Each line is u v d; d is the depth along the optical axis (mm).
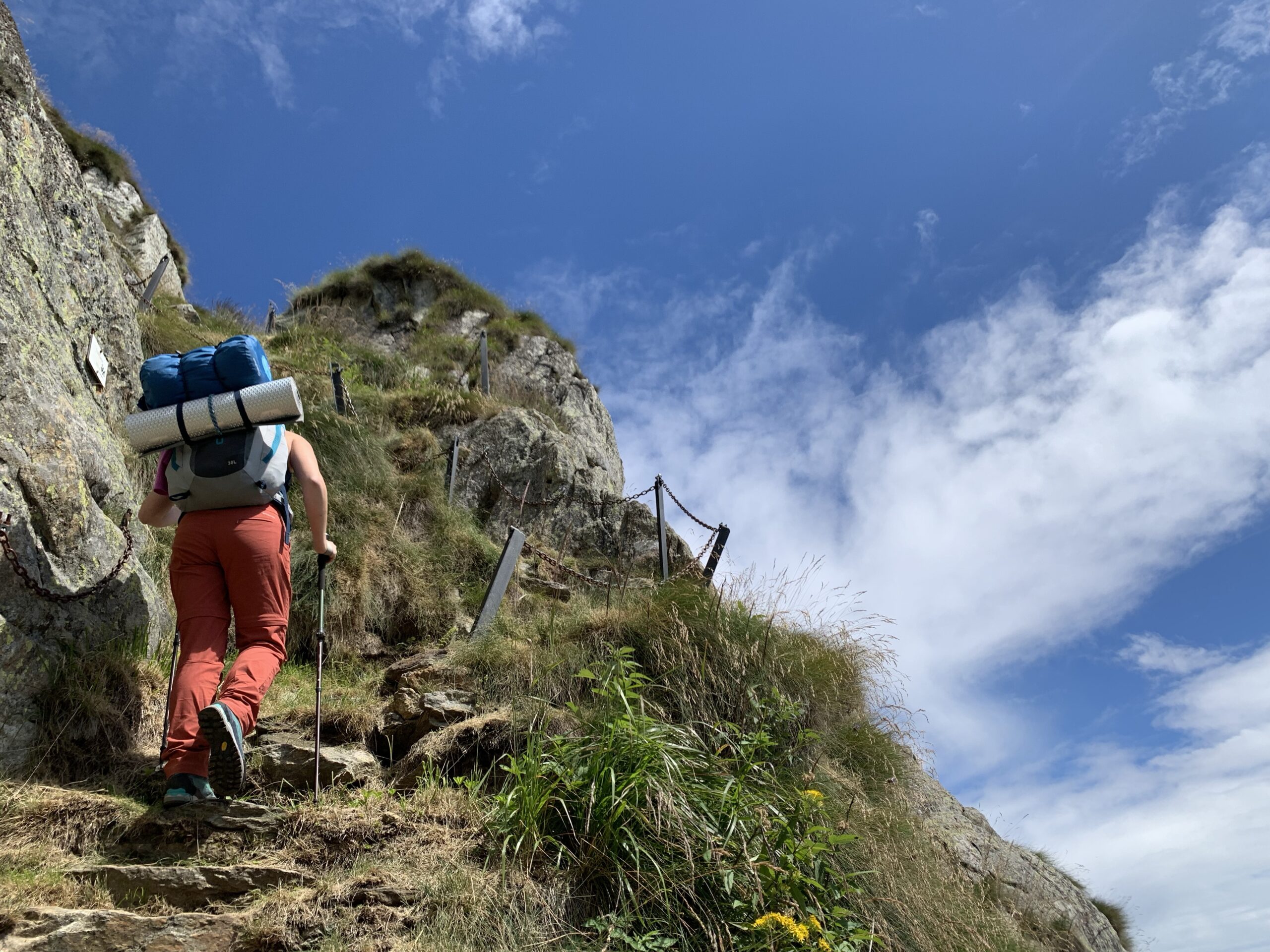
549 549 9242
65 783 3740
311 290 16781
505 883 3523
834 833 4363
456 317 16203
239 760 3314
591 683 5184
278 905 3160
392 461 8781
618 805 3916
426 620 6707
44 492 4152
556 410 13992
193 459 3797
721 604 5832
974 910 4781
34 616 3922
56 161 5969
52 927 2840
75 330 5387
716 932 3594
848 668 5891
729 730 4910
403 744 4746
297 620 5984
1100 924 6699
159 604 4812
